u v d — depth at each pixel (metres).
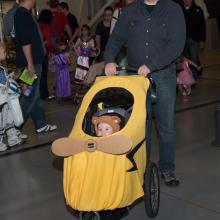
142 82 3.63
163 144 4.16
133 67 4.02
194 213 3.78
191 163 4.92
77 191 2.96
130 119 3.29
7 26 5.99
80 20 14.86
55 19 9.83
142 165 3.36
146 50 3.87
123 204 3.00
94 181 2.96
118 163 2.99
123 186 2.96
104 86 3.59
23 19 5.84
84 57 8.43
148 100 3.63
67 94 8.70
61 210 4.00
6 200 4.27
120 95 3.66
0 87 5.30
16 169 5.09
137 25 3.87
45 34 9.48
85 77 8.01
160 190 4.23
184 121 6.64
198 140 5.71
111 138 2.98
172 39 3.75
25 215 3.94
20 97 6.02
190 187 4.29
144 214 3.82
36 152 5.64
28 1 5.93
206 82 9.85
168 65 3.87
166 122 4.05
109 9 8.74
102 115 3.45
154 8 3.81
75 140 3.06
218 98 8.09
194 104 7.69
